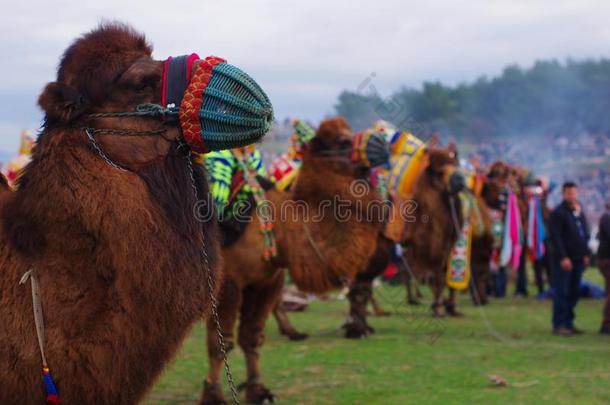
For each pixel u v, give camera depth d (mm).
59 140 3898
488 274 17938
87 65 4059
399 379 9141
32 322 3760
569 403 7910
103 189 3824
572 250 13258
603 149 45094
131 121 4023
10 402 3783
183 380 9234
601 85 49844
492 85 52031
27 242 3809
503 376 9281
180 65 4105
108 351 3756
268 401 8039
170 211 3967
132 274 3770
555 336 12812
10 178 11422
